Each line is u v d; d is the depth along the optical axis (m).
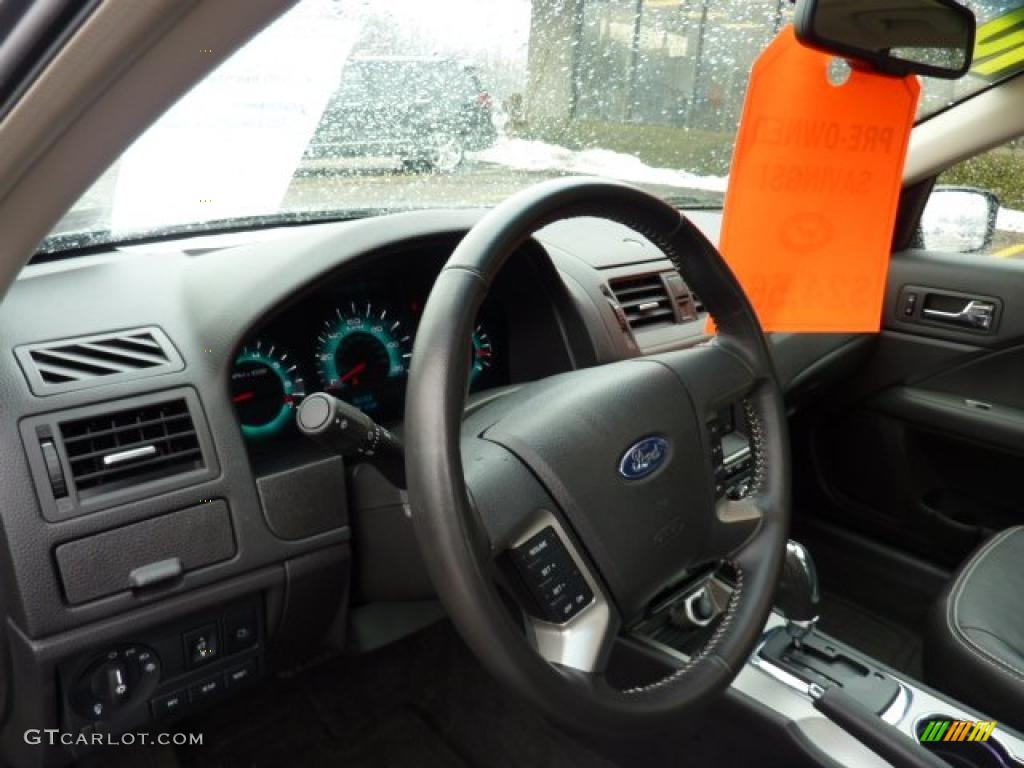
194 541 1.10
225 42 0.50
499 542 0.85
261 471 1.17
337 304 1.34
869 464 2.11
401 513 1.22
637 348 1.54
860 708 1.13
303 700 1.76
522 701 0.80
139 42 0.49
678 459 0.98
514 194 0.87
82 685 1.08
